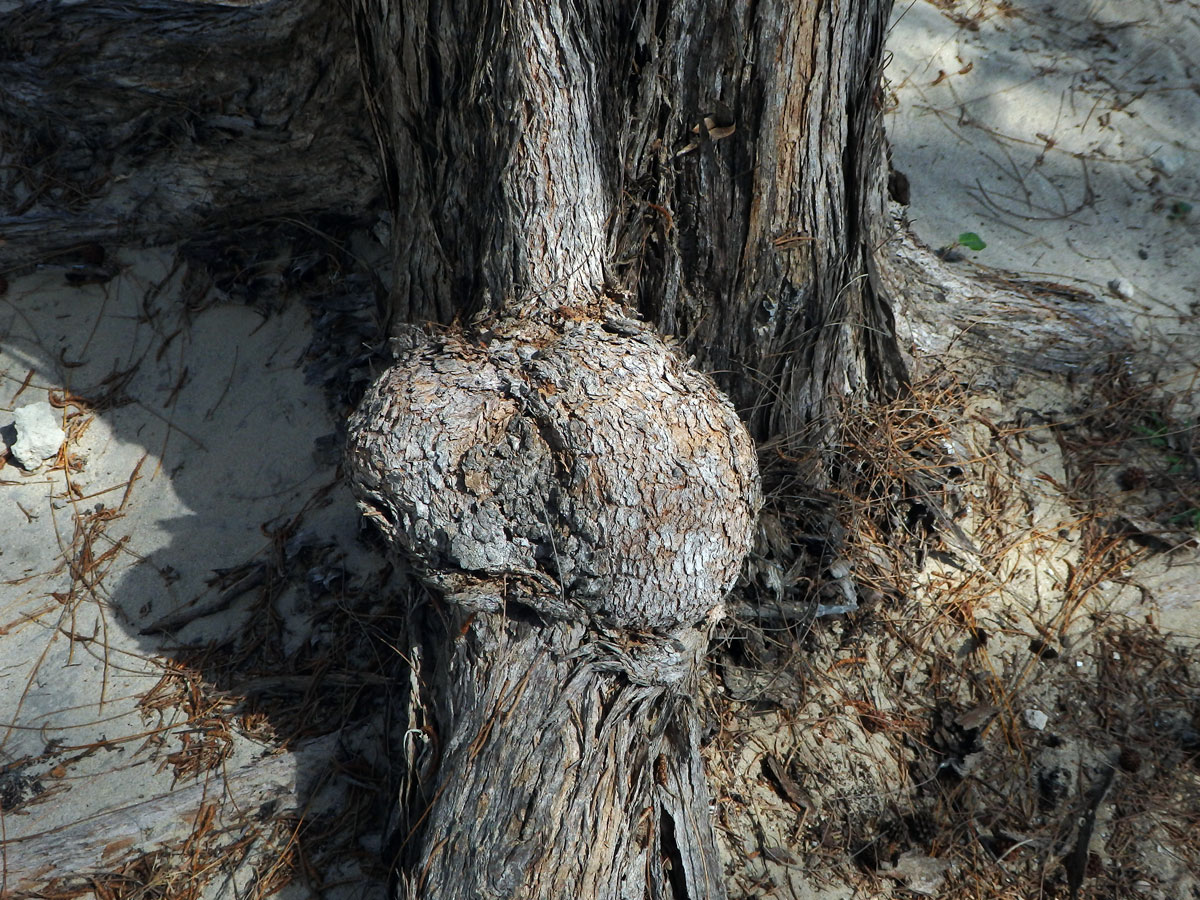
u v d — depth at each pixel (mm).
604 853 673
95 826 776
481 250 805
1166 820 885
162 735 846
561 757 674
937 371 1087
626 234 854
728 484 714
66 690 871
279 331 1060
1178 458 1067
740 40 771
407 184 856
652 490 678
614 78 804
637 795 701
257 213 1094
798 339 910
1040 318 1122
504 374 721
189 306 1073
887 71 1311
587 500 674
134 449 1003
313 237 1091
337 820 804
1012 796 890
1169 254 1205
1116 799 891
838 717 909
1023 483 1048
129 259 1098
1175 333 1145
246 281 1070
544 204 779
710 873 738
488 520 685
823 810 871
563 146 778
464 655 720
